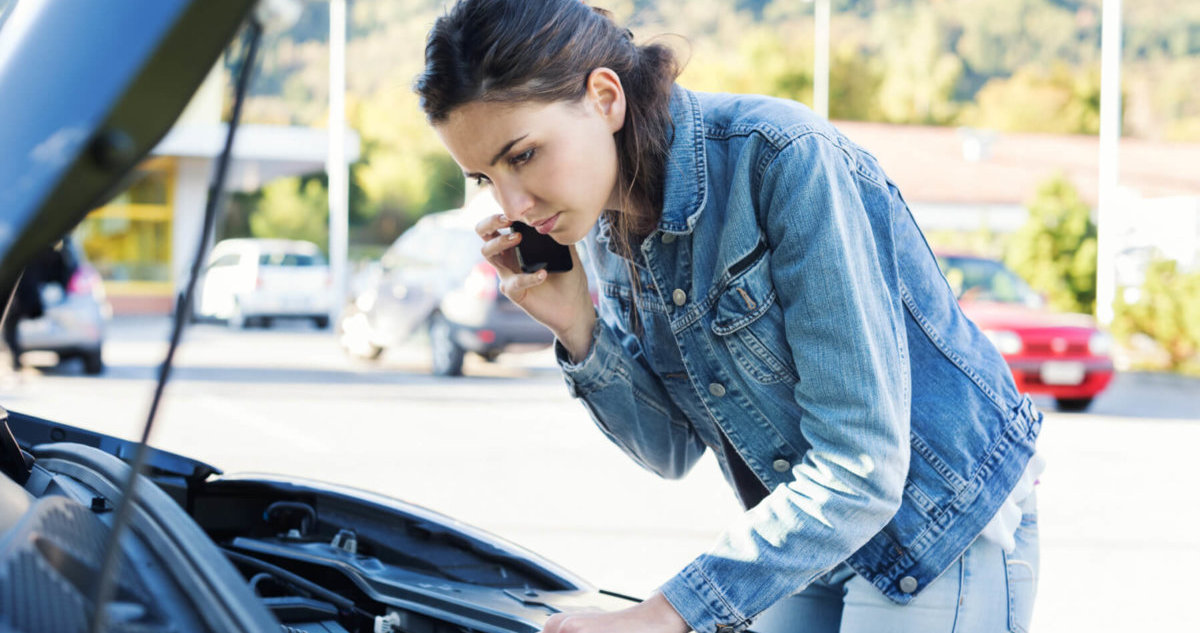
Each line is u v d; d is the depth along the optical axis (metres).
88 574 0.85
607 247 1.45
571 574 1.67
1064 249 18.11
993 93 39.53
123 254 22.95
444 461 6.61
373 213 34.25
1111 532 5.24
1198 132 39.03
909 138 29.20
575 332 1.49
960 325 1.38
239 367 12.54
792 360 1.28
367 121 34.03
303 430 7.74
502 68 1.12
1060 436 8.38
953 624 1.33
